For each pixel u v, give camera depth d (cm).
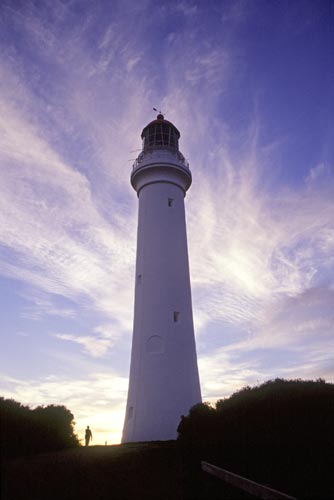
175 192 2581
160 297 2242
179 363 2100
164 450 1384
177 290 2295
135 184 2684
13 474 991
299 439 949
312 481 809
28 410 1523
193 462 1146
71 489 931
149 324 2191
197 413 1348
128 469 1137
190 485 1023
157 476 1093
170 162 2539
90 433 2050
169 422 1933
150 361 2094
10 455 1245
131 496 931
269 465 923
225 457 1040
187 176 2617
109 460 1209
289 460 897
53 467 1071
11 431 1297
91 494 915
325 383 1260
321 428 968
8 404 1434
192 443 1198
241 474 935
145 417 1964
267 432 1029
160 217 2459
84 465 1123
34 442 1367
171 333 2158
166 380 2033
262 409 1147
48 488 917
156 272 2312
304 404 1102
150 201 2528
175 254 2384
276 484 834
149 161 2552
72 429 1658
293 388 1234
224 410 1271
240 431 1088
